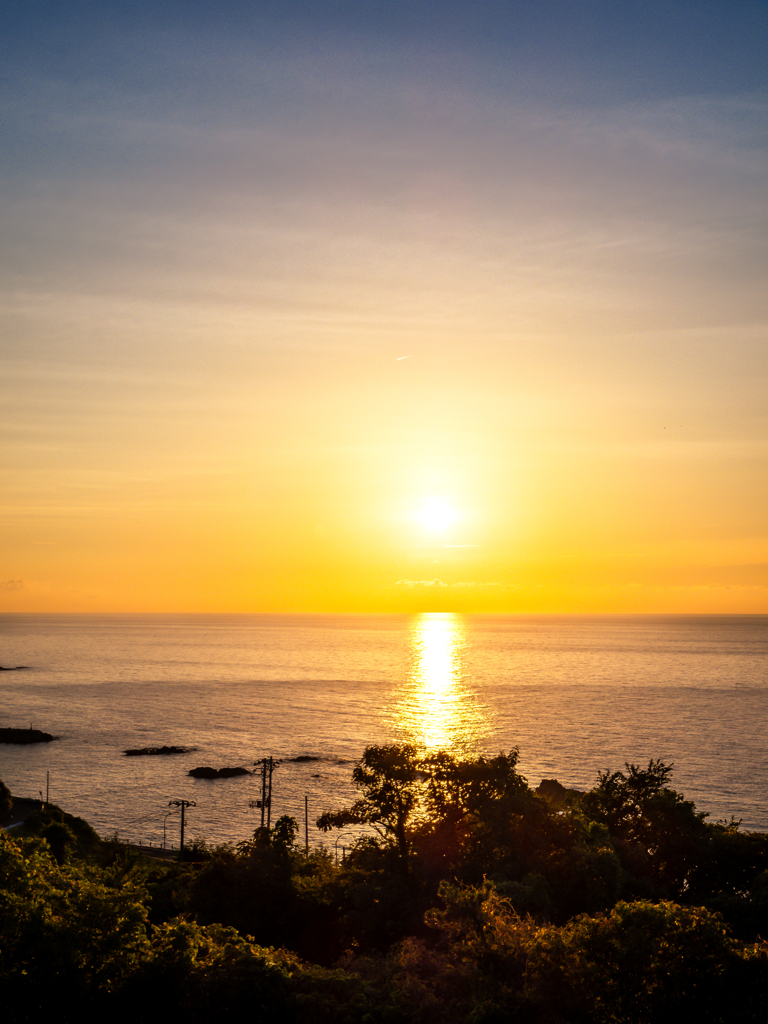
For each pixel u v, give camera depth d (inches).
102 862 2711.6
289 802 5265.8
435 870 1540.4
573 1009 838.5
